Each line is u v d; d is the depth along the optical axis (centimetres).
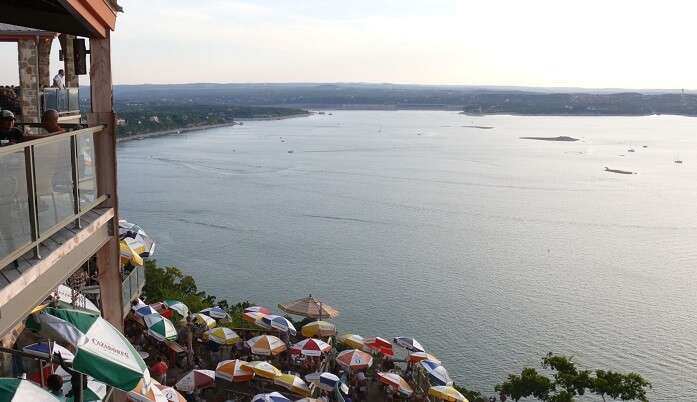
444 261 8781
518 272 8344
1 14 967
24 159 701
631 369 5372
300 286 7450
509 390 3653
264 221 10950
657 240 10362
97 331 907
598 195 14800
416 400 2961
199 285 7325
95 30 898
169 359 2953
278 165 19150
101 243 972
